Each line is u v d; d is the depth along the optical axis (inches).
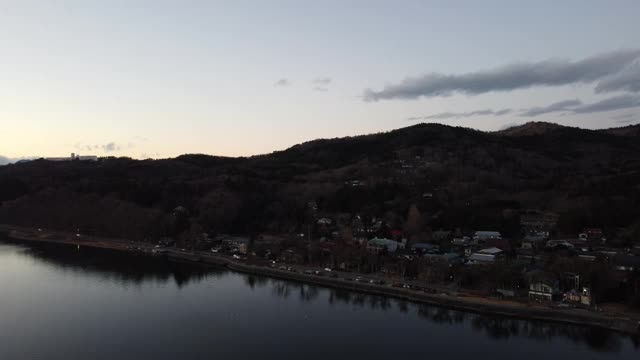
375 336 6087.6
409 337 6048.2
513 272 7559.1
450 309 7086.6
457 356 5487.2
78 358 5393.7
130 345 5757.9
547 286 7032.5
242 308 7185.0
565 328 6230.3
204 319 6683.1
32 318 6628.9
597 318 6166.3
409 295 7539.4
